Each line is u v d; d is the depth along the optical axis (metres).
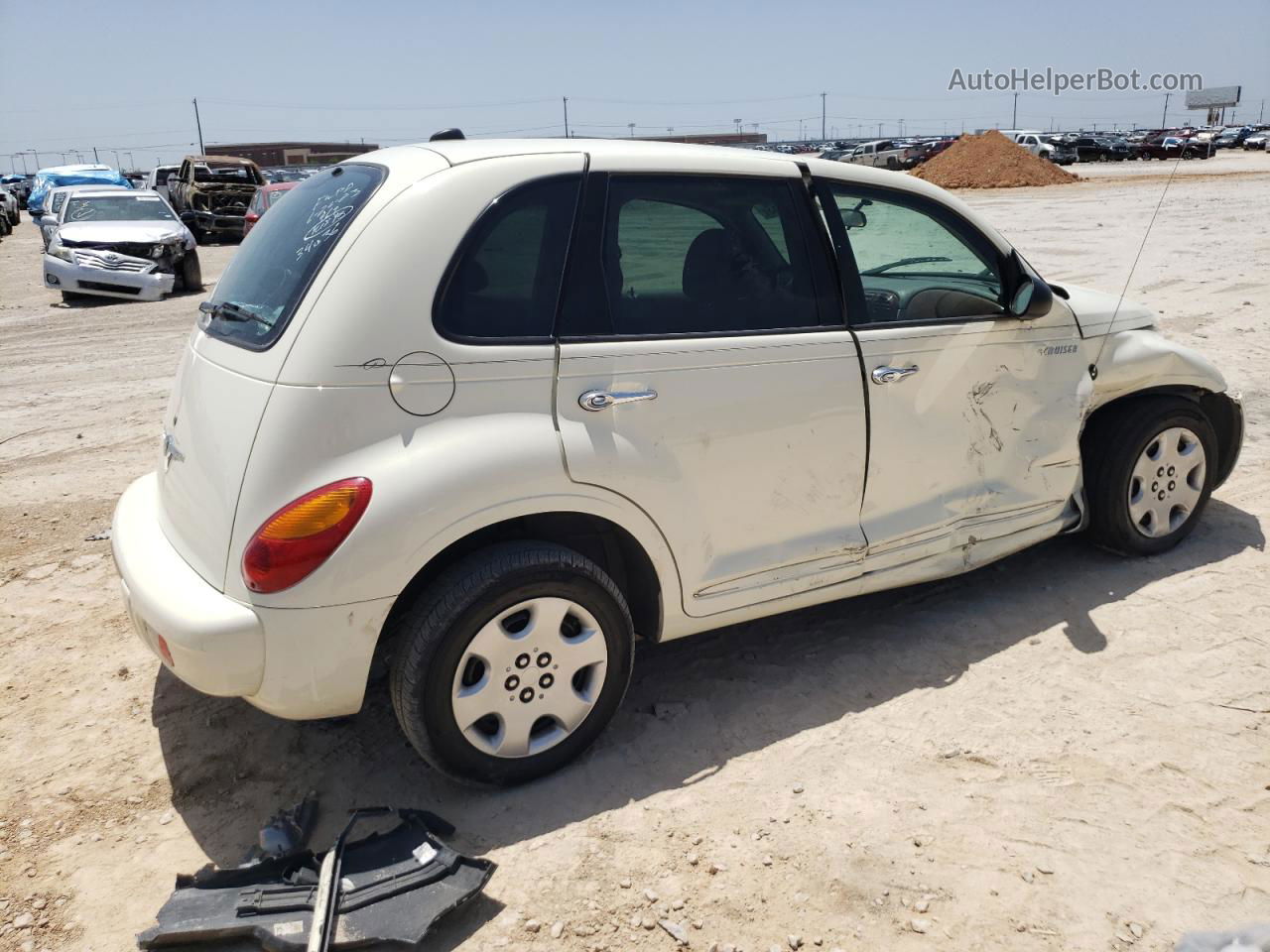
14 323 13.62
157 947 2.52
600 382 3.00
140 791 3.23
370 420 2.73
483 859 2.75
